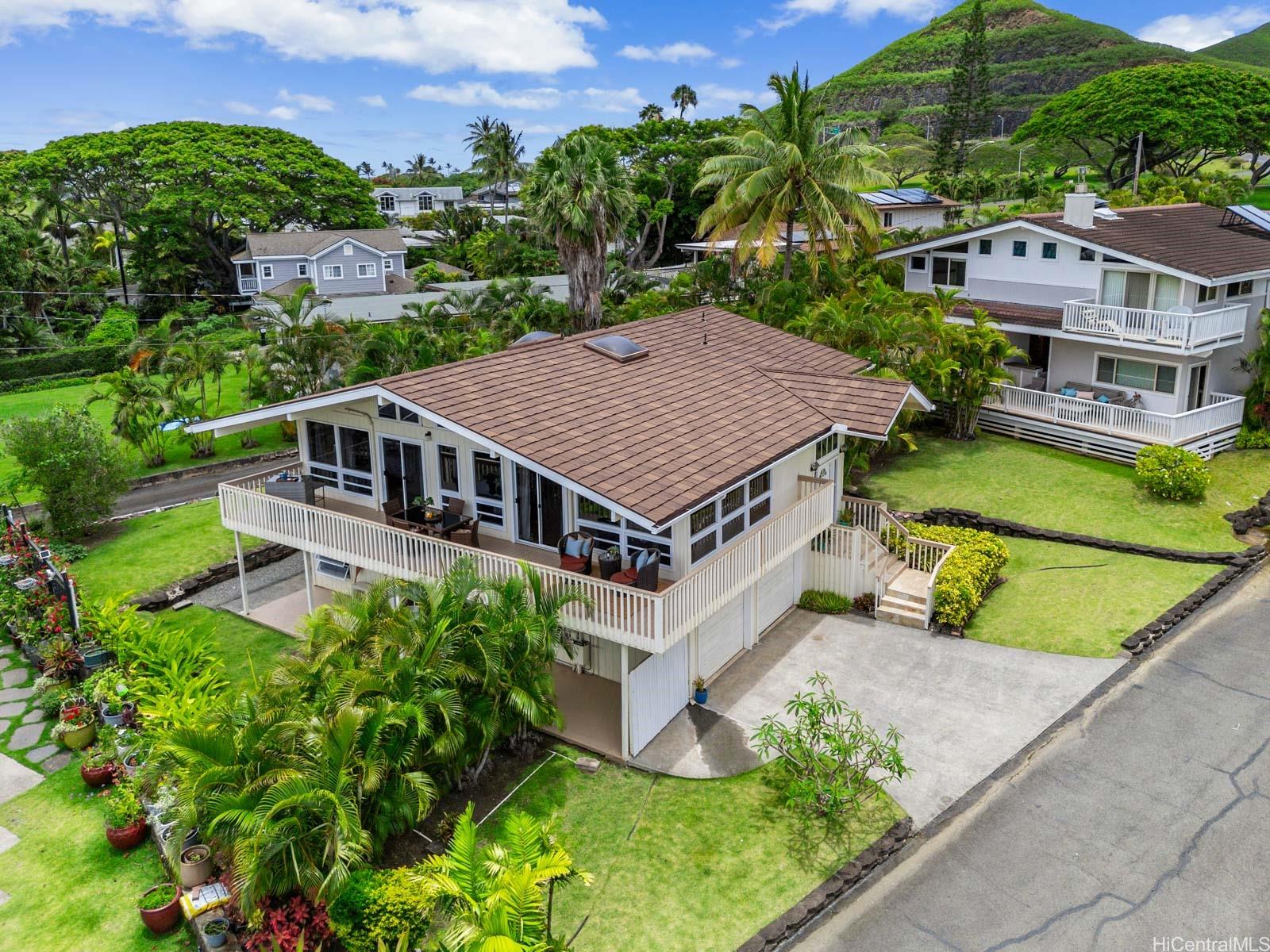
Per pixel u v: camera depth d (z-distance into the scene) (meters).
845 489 27.30
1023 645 19.36
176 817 12.37
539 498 18.38
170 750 12.22
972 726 16.69
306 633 15.45
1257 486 26.70
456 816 14.50
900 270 39.16
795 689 18.12
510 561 16.34
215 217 78.38
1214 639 19.17
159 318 70.12
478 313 43.12
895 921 12.47
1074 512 25.47
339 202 83.44
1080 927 12.20
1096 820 14.13
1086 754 15.67
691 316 26.73
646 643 15.12
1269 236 33.72
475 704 14.48
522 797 15.05
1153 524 24.53
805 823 14.37
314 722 12.61
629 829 14.31
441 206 141.12
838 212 37.22
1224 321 28.45
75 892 13.28
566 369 20.52
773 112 38.19
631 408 19.12
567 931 12.41
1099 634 19.48
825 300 33.41
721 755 16.06
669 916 12.62
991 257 34.25
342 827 11.58
